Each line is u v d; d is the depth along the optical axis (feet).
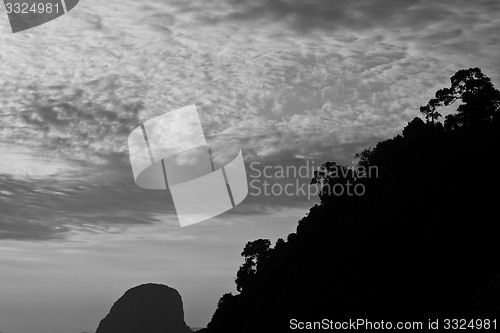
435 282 227.20
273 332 271.69
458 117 312.29
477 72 315.78
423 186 280.92
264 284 319.06
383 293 233.76
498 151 278.87
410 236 254.27
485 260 227.20
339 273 263.29
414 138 313.94
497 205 251.39
